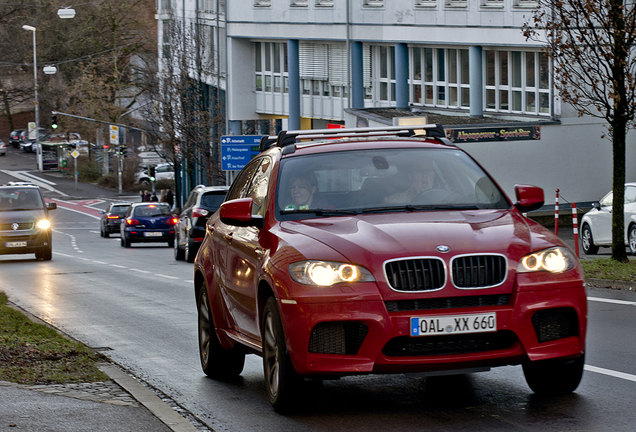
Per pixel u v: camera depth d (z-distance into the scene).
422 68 47.16
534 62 40.50
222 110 66.69
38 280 25.34
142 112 68.94
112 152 105.56
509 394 8.66
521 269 7.57
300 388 7.90
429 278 7.46
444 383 9.32
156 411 8.20
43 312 17.44
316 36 54.69
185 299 19.31
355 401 8.67
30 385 9.32
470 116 43.53
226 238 9.88
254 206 9.59
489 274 7.53
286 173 9.16
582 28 21.33
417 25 45.84
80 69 108.75
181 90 63.44
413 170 9.20
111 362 11.16
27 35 116.50
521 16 39.69
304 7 55.53
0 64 116.75
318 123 59.62
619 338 11.79
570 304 7.65
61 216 82.31
